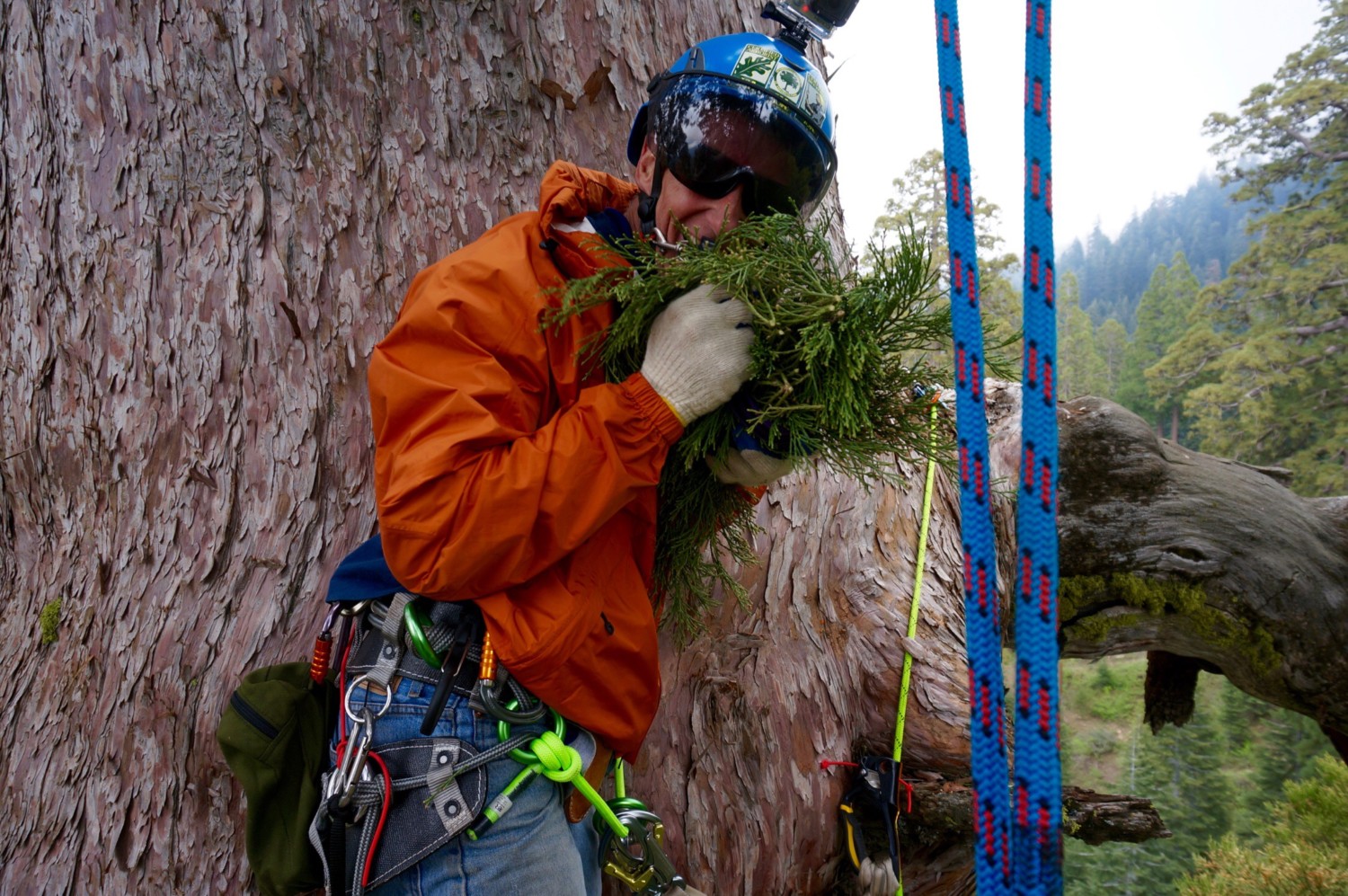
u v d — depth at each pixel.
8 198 2.03
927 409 1.63
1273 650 3.25
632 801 1.76
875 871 2.38
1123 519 3.23
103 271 2.00
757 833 2.33
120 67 2.02
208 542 1.97
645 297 1.49
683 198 1.73
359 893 1.43
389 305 2.13
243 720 1.62
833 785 2.52
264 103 2.06
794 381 1.53
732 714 2.38
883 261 1.50
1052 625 0.81
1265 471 3.45
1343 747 3.47
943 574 2.99
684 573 2.07
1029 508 0.84
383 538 1.40
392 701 1.50
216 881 1.86
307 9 2.09
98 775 1.88
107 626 1.94
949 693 2.68
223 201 2.03
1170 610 3.31
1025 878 0.79
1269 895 13.99
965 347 0.88
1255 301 41.31
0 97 2.04
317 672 1.66
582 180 1.55
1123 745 35.41
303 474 2.03
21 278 2.02
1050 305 0.86
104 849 1.85
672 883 1.79
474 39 2.25
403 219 2.16
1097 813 2.33
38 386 2.00
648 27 2.50
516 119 2.29
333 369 2.07
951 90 0.92
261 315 2.03
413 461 1.35
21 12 2.03
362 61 2.14
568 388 1.51
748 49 1.71
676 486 1.85
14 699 1.94
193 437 1.99
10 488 2.01
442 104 2.21
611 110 2.42
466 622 1.51
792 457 1.60
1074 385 67.88
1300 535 3.19
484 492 1.33
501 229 1.52
